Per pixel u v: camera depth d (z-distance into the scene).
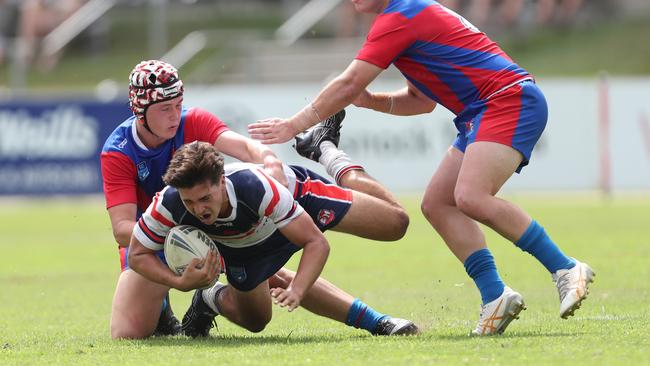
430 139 70.88
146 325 21.56
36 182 72.19
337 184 23.09
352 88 20.77
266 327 23.91
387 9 20.84
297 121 20.81
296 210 19.22
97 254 45.06
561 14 104.19
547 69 95.50
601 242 43.31
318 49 99.25
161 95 20.59
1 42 107.44
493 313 20.27
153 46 90.44
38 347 20.41
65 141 72.00
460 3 101.94
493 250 42.66
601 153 69.69
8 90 99.44
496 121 20.16
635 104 69.38
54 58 106.62
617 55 97.50
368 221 21.38
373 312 21.50
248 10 116.38
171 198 19.03
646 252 39.09
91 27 110.00
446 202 21.19
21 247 48.56
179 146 21.83
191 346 19.59
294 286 19.02
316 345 19.12
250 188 18.88
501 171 20.05
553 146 70.00
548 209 62.09
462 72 20.59
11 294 32.34
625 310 24.62
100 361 17.91
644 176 69.38
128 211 21.20
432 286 31.69
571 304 19.69
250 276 20.45
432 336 20.25
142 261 19.62
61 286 34.31
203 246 19.08
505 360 16.64
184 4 115.31
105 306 29.28
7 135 72.25
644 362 16.25
